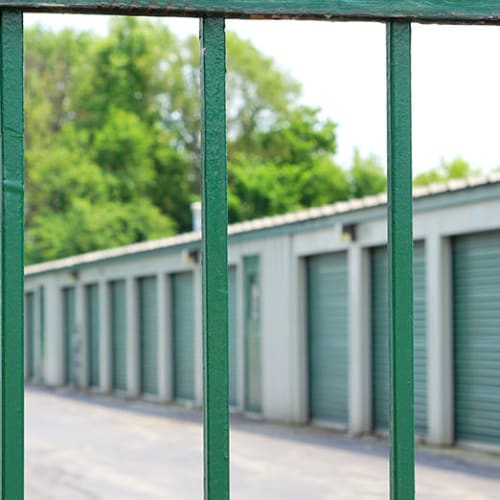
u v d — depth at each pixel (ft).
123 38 186.29
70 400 100.83
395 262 6.95
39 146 179.11
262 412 74.90
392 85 6.97
